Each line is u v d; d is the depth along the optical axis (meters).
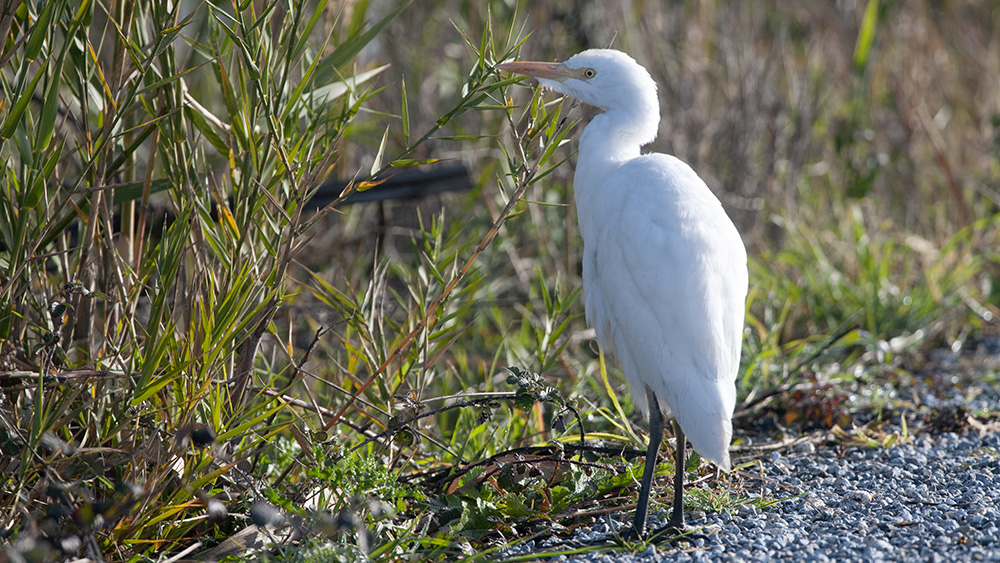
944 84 17.83
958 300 12.47
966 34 19.31
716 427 6.21
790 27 18.11
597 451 7.48
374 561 5.99
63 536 5.35
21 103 6.02
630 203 6.79
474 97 7.29
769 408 9.86
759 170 15.20
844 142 14.73
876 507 6.87
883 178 15.98
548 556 6.21
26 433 6.16
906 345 11.66
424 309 7.87
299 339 11.61
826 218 14.82
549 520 6.78
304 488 6.83
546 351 8.55
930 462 8.00
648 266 6.51
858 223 13.59
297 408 8.00
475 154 12.81
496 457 7.24
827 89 16.61
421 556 6.12
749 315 11.38
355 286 11.83
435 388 11.17
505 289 13.60
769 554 5.97
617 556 6.16
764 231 14.62
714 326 6.38
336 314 11.36
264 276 6.90
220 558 6.13
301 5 6.61
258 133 7.15
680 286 6.39
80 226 7.59
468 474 7.16
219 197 6.74
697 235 6.51
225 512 5.68
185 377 6.37
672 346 6.41
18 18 6.84
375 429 8.26
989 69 17.66
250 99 7.09
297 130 7.36
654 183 6.79
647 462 6.64
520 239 14.30
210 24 7.18
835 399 9.32
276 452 7.69
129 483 5.73
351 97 8.05
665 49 15.32
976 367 11.34
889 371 10.80
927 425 9.12
